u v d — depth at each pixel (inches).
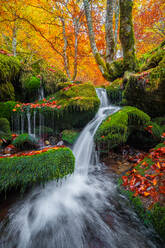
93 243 59.1
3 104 152.3
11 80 176.7
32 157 84.3
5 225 65.7
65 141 153.6
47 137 162.4
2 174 74.9
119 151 147.4
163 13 413.4
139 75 149.6
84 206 81.7
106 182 102.1
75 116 161.2
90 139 140.6
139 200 70.0
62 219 73.0
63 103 160.6
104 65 265.9
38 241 61.1
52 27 332.5
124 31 192.9
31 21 256.8
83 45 421.4
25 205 79.4
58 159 86.4
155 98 141.9
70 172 87.7
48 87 201.9
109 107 205.9
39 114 160.7
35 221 71.1
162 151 98.9
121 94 215.8
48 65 241.9
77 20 290.4
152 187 70.9
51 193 88.6
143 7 442.6
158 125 148.0
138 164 102.3
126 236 60.5
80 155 139.0
